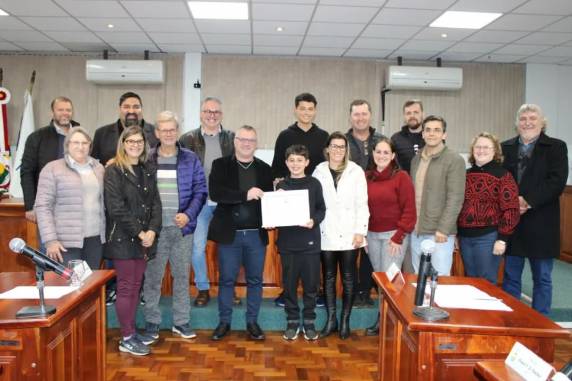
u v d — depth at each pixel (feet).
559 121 23.76
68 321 5.83
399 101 22.76
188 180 9.95
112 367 9.06
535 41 19.47
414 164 10.27
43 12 16.48
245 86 22.33
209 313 11.16
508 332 5.11
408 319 5.30
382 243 10.10
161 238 9.82
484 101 23.15
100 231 9.10
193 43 20.44
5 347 5.02
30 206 10.89
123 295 9.41
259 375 8.85
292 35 19.02
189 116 22.25
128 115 11.41
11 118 21.91
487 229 9.12
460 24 17.42
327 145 10.18
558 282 14.48
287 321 10.60
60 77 21.99
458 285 6.94
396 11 15.98
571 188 17.29
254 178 10.02
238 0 15.12
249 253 10.17
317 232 10.00
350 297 10.48
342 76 22.54
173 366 9.16
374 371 9.08
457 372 5.18
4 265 12.15
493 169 9.16
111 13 16.53
